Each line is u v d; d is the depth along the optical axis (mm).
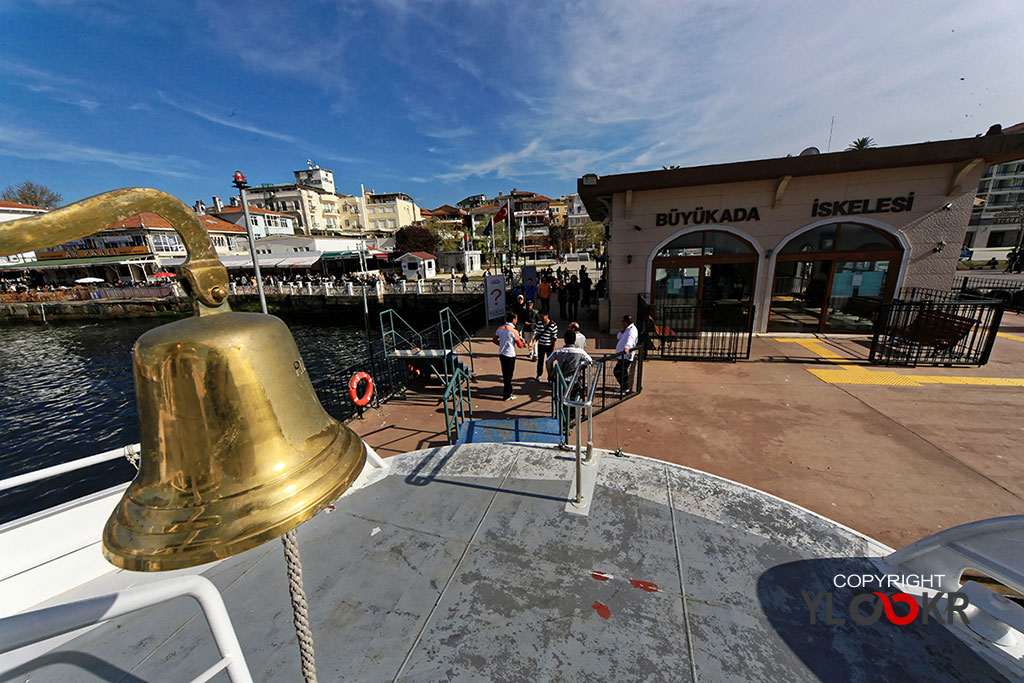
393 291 29938
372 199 69750
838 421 5793
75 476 10703
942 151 8398
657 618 2352
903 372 7711
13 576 2537
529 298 17172
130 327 32156
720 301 10820
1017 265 29422
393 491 3627
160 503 952
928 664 2064
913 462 4730
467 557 2848
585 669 2092
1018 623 2062
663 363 8805
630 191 10367
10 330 33875
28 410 15398
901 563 2621
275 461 1005
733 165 9422
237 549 852
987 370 7660
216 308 1053
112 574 2895
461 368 7078
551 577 2654
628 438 5535
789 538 2932
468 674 2090
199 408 958
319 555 2945
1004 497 4078
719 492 3457
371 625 2387
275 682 2068
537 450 4223
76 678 2168
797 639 2213
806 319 10531
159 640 2395
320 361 20969
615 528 3062
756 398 6699
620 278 11164
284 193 60812
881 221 9453
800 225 9898
